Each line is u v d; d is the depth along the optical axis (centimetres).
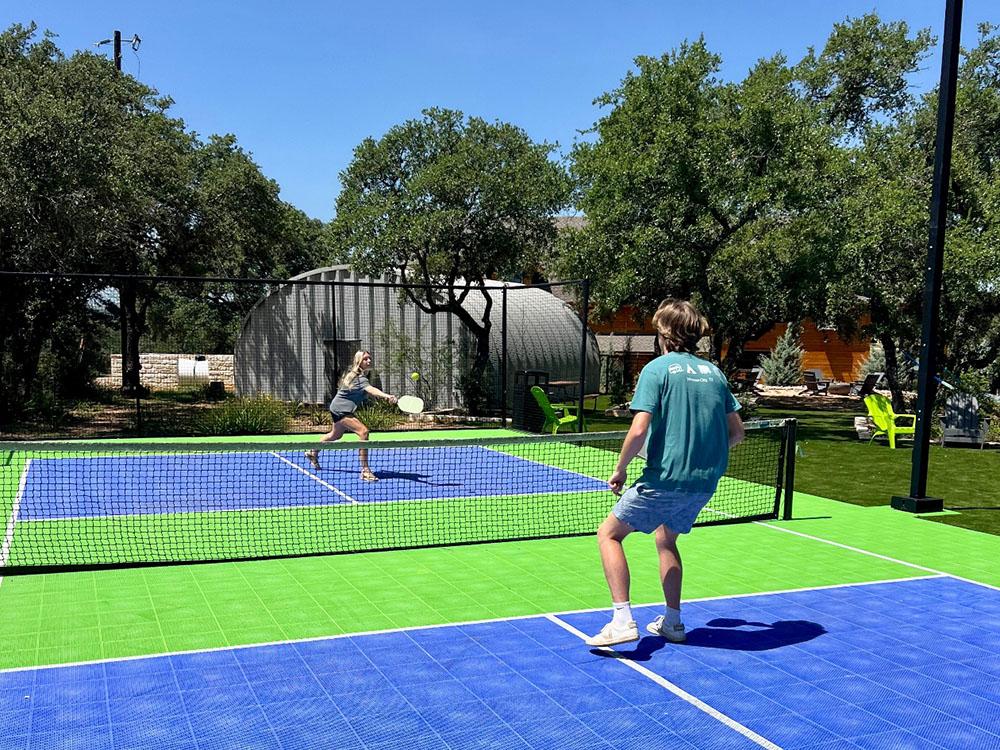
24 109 1633
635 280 1867
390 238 1978
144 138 2169
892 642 509
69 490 1006
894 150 2009
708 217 1817
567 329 2530
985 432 1661
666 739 373
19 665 443
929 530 862
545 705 406
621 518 464
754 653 484
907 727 390
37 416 1939
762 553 747
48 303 2034
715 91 1891
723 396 464
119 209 1988
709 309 1906
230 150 2658
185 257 2650
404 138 2131
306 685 424
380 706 401
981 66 2459
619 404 2552
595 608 568
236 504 925
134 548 715
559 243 2106
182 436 1648
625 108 1950
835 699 420
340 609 555
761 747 367
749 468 1311
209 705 398
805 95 2714
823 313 2155
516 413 1875
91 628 505
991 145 2264
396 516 875
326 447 714
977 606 591
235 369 2542
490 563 686
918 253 1869
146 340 4425
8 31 1975
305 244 4428
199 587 599
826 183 1803
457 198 2022
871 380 3139
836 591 625
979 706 415
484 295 2231
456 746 362
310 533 789
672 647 491
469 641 496
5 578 611
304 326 2420
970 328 2050
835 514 942
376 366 2300
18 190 1603
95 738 362
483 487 1071
